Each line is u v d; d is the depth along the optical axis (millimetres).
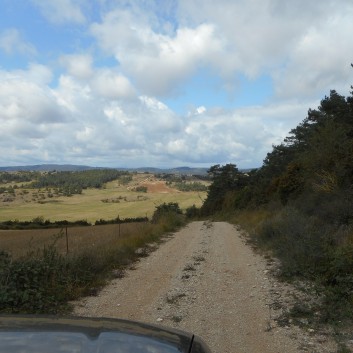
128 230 23266
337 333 6234
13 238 34500
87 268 10641
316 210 17844
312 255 10438
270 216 25547
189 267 12617
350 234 11516
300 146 48688
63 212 155625
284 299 8453
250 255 15070
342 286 8008
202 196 160375
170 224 28484
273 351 5746
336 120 30047
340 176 19422
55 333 2311
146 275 11445
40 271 8820
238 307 8094
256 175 73062
